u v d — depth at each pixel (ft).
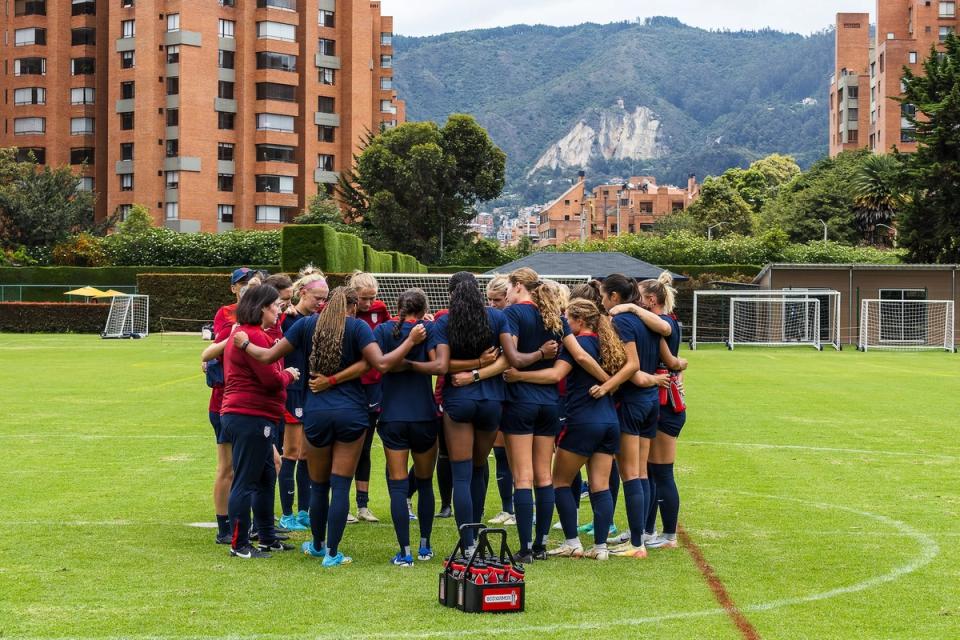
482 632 20.31
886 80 405.18
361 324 25.64
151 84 291.38
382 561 26.53
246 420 26.17
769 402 69.82
